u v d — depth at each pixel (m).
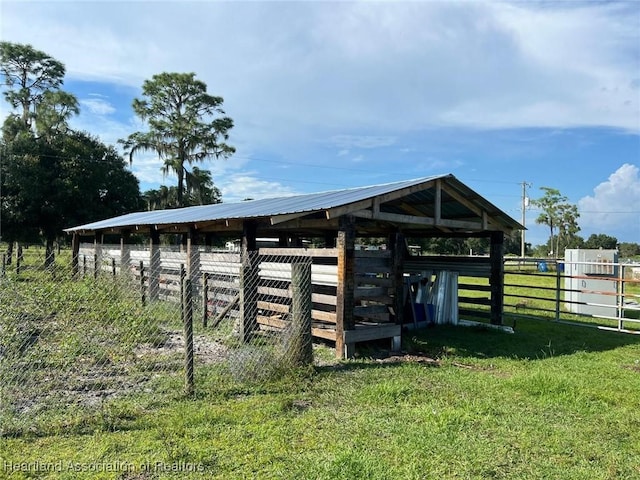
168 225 10.95
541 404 5.21
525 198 47.75
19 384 5.24
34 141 26.92
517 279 26.31
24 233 26.41
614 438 4.38
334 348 7.93
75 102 28.73
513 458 3.89
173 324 9.37
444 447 4.01
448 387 5.80
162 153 36.56
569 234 55.88
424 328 10.68
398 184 9.02
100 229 15.22
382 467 3.60
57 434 4.05
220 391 5.23
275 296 8.33
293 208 7.89
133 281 11.50
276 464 3.61
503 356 7.92
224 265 9.39
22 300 8.95
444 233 11.95
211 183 38.97
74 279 12.84
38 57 30.69
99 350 6.72
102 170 28.42
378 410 4.86
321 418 4.61
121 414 4.48
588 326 11.34
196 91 37.44
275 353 6.15
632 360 7.89
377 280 7.96
